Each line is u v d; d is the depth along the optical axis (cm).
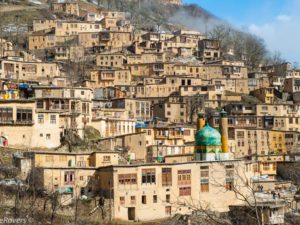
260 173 15438
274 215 8650
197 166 12144
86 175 11538
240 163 12644
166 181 11738
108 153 12412
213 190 12181
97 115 16738
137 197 11344
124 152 14275
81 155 12200
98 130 15538
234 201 12306
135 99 19450
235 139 17788
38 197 10006
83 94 16262
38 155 11688
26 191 10125
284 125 19912
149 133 16700
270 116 19900
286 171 15500
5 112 12888
